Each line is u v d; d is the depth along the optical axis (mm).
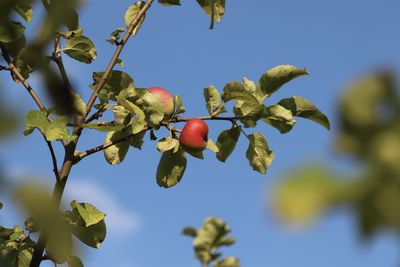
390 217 609
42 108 3719
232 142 4184
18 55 3838
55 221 1740
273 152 4191
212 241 4148
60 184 3697
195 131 4055
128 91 3947
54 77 3670
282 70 3900
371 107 654
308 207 585
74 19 3748
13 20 3266
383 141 650
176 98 4141
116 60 4055
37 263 3473
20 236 3750
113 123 3920
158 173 4316
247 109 4000
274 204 586
